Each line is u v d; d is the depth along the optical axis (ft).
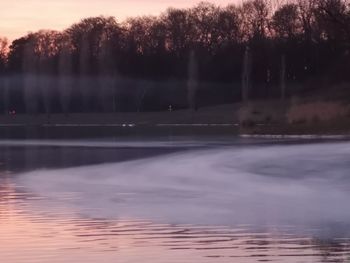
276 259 37.17
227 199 61.98
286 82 332.60
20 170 96.68
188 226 47.91
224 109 313.32
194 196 64.69
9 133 235.40
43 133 232.94
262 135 167.73
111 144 155.22
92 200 62.69
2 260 37.06
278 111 207.51
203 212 54.49
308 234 44.45
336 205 56.90
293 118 176.96
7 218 51.80
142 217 52.29
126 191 69.82
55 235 44.57
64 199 63.87
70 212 55.11
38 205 59.41
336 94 211.82
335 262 36.37
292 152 89.20
